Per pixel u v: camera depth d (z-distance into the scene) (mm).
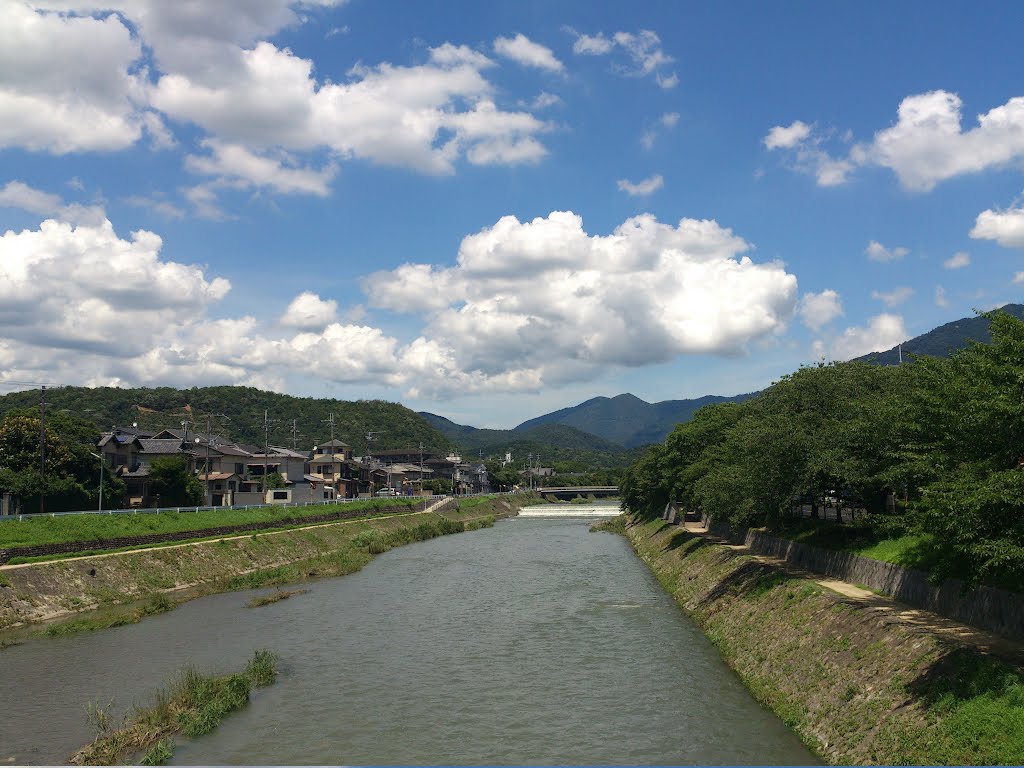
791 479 33688
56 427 61750
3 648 32281
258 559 57281
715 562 44062
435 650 32250
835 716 20172
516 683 27312
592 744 21281
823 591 27969
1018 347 19031
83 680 27469
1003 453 18297
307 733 22406
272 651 32031
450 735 22203
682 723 22734
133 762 20016
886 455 28391
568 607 41906
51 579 40344
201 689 24656
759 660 26984
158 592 44594
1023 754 13906
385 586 49688
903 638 20562
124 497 67250
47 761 19891
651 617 38844
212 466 83062
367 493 125750
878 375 36969
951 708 16516
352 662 30344
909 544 28156
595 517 131250
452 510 119375
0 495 56062
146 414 155000
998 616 20062
